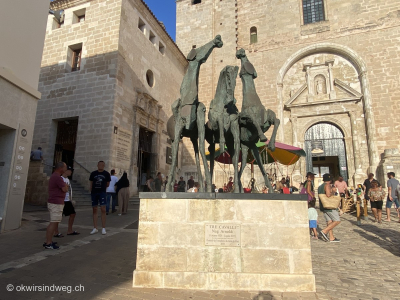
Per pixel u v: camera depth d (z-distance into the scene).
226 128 4.85
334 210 7.07
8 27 7.07
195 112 4.84
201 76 23.42
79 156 14.23
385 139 17.88
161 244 3.85
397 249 6.27
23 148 7.36
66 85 15.55
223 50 23.58
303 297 3.46
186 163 22.44
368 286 4.00
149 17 18.69
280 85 21.12
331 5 21.19
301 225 3.83
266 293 3.56
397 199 10.18
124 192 10.37
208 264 3.77
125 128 15.09
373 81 18.89
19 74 7.39
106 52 15.07
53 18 17.05
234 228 3.84
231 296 3.46
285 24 22.16
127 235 6.81
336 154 19.14
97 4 16.05
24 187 7.38
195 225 3.88
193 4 26.41
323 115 19.80
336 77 20.20
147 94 17.17
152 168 17.94
